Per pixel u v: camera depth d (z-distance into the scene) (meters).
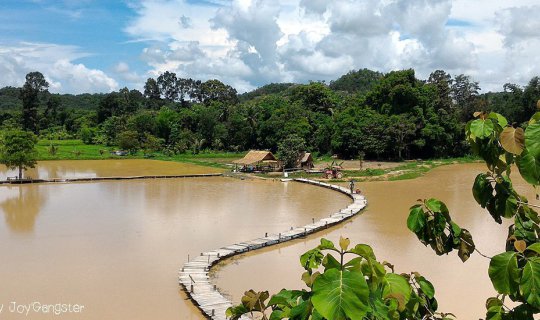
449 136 77.00
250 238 26.88
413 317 4.00
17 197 40.66
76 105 186.25
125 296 18.17
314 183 49.97
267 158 60.28
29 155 49.91
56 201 38.78
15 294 18.36
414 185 47.88
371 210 34.81
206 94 133.25
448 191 43.72
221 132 92.50
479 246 24.52
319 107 96.50
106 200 39.41
